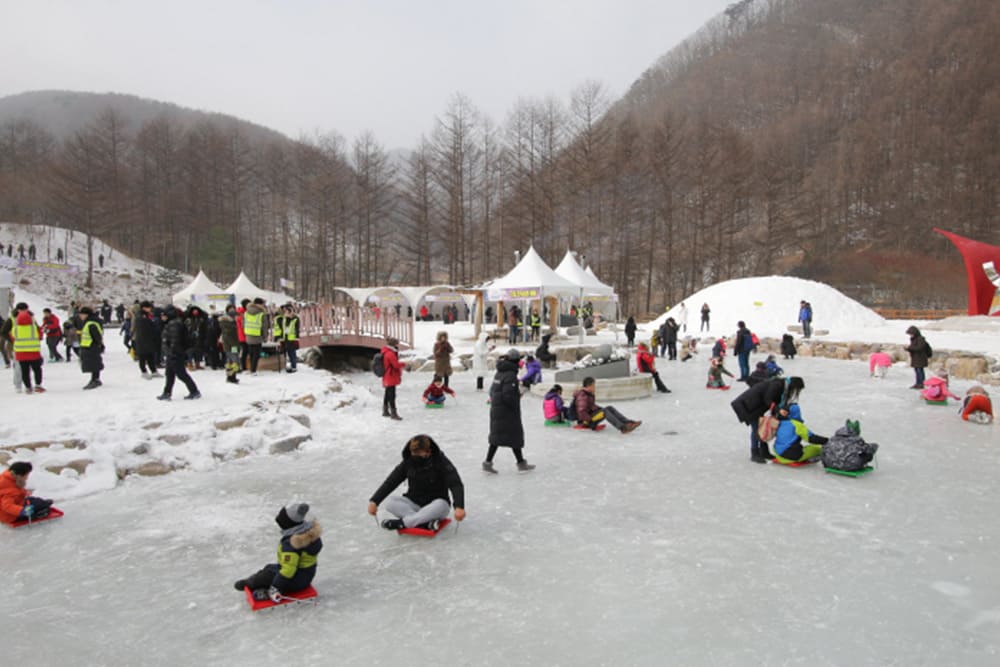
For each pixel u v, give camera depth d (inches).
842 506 249.3
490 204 2613.2
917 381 578.6
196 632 155.8
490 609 165.8
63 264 2268.7
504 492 274.4
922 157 2989.7
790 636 149.4
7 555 207.0
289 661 141.6
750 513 242.2
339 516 245.4
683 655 141.4
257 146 3503.9
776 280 1347.2
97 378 455.8
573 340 1067.3
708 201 2374.5
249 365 566.9
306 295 2637.8
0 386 465.1
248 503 261.4
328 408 453.1
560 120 2471.7
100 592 179.3
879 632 151.2
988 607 164.1
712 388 613.6
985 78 3112.7
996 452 338.3
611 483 286.5
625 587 178.1
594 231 2357.3
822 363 832.9
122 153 3036.4
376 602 171.0
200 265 2800.2
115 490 279.4
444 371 545.3
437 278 3058.6
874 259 2603.3
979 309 1017.5
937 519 233.3
